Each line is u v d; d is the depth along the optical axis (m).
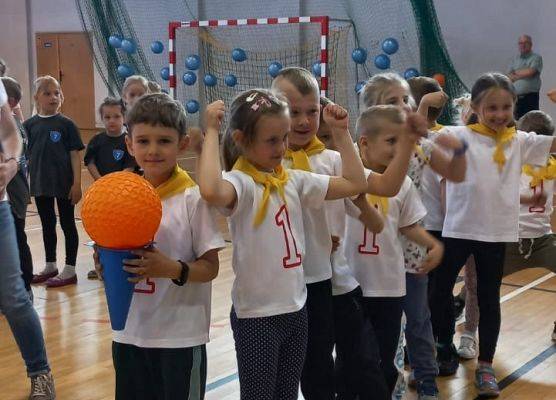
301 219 2.17
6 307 2.96
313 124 2.36
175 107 2.06
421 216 2.66
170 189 2.06
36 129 5.09
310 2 10.46
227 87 10.33
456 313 4.23
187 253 2.05
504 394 3.24
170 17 11.41
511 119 3.22
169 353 2.05
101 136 5.01
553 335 3.97
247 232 2.07
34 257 5.92
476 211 3.20
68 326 4.18
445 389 3.29
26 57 14.66
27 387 3.28
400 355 2.86
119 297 1.92
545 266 3.76
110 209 1.81
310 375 2.36
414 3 9.41
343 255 2.55
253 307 2.08
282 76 2.35
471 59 10.09
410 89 3.15
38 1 14.33
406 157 2.14
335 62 9.97
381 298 2.64
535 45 9.70
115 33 10.62
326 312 2.34
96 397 3.17
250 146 2.06
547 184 3.74
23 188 4.14
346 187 2.12
